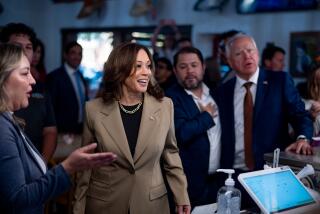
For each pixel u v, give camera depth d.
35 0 7.43
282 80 2.34
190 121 2.35
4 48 1.37
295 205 1.51
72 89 4.34
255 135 2.30
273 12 5.17
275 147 2.29
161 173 2.01
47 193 1.33
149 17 6.33
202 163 2.38
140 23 6.43
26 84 1.39
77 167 1.37
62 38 7.29
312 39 4.91
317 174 1.72
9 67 1.34
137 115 1.95
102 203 1.92
